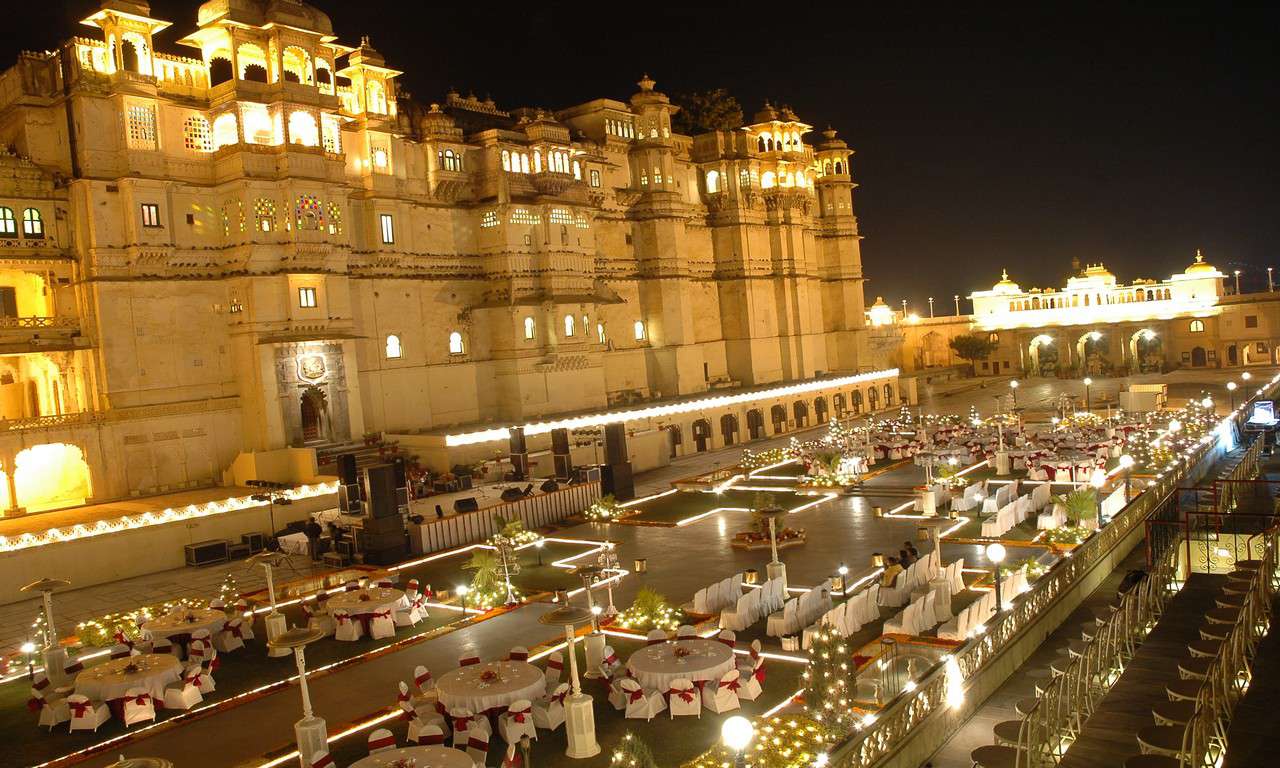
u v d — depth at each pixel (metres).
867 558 32.28
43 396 47.81
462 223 58.69
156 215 44.94
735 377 77.56
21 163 42.72
